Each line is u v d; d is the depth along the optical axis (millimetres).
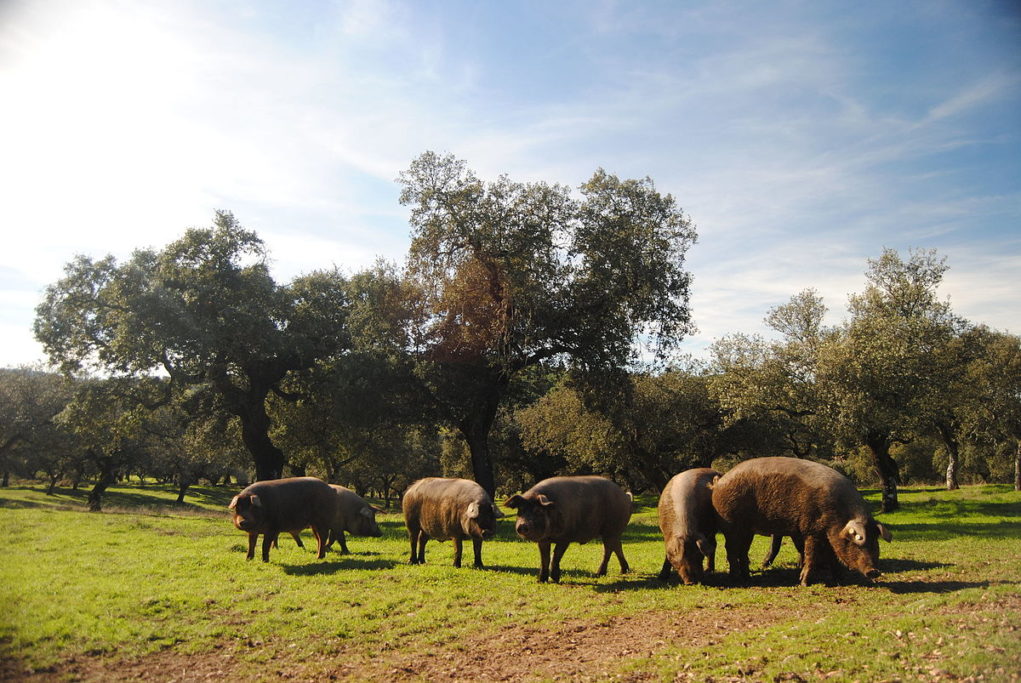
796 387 29219
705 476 13664
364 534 18219
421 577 13086
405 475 64312
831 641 7637
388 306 30078
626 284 28000
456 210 27953
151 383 33000
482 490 14312
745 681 6723
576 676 7539
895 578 11922
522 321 27609
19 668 8125
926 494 37969
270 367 34156
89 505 37312
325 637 9422
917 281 32000
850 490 11500
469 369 30594
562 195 28156
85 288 31766
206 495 71188
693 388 36000
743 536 12586
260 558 15312
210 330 29969
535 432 45625
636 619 9922
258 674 8102
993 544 16844
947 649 6809
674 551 12328
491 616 10367
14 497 46625
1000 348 38562
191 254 32094
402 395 31062
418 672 8047
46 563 14227
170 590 11734
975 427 39750
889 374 26656
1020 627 7277
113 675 8047
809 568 11688
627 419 34250
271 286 33250
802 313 32156
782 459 12523
